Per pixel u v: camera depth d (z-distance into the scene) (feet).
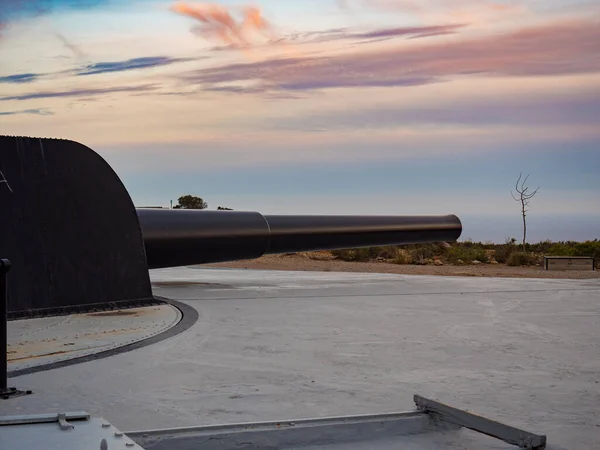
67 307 32.32
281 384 18.89
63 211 33.27
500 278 54.70
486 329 28.40
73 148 34.06
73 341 24.95
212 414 16.01
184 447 13.12
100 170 34.81
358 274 58.54
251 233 44.62
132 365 21.11
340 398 17.51
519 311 34.09
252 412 16.19
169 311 32.96
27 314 30.94
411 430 15.03
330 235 49.34
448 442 14.52
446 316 32.01
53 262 32.48
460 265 82.38
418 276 56.34
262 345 24.45
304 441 14.11
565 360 22.47
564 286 47.39
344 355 22.82
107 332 26.91
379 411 16.34
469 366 21.39
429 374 20.27
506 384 19.21
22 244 31.68
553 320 31.17
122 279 34.71
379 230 52.26
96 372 20.15
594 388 18.93
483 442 14.52
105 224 34.55
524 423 15.74
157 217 40.81
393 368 20.98
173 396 17.60
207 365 21.20
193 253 42.04
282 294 40.96
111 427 11.57
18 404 16.63
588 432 15.17
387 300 38.19
